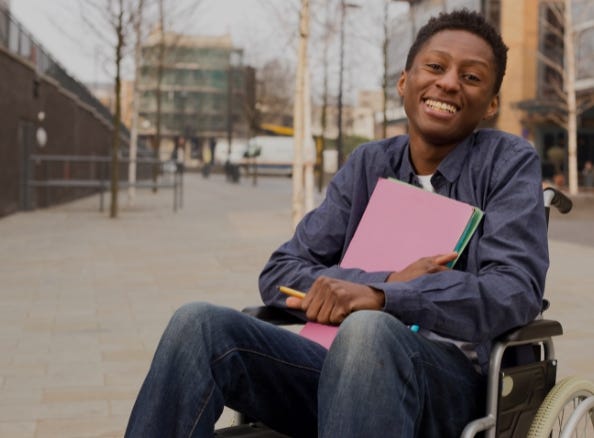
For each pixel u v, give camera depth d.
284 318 2.59
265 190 37.59
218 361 2.23
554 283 9.12
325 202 2.72
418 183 2.60
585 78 35.50
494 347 2.23
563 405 2.40
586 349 5.91
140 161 20.28
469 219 2.37
